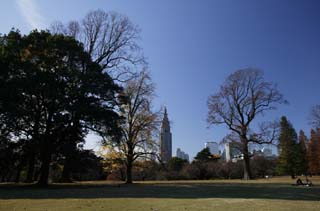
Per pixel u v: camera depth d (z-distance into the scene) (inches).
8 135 1154.7
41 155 1224.8
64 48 1280.8
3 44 1254.9
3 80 1145.4
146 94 1815.9
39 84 1154.7
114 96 1357.0
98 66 1378.0
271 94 2166.6
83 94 1256.8
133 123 1792.6
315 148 3110.2
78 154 1245.7
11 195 809.5
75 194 852.6
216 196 824.3
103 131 1298.0
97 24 1534.2
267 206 608.7
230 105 2190.0
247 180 2078.0
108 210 539.2
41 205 595.2
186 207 587.8
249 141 2162.9
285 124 3154.5
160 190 1052.5
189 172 2891.2
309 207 595.8
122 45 1566.2
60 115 1189.1
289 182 1720.0
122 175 2425.0
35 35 1301.7
